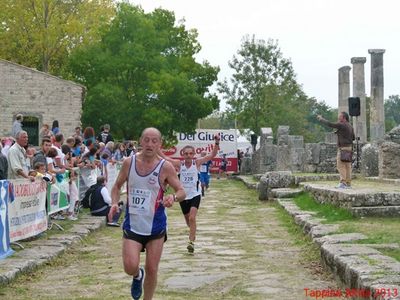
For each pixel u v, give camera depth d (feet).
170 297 29.91
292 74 200.75
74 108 119.24
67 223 54.90
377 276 27.09
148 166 25.38
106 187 66.59
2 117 116.88
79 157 63.41
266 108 200.75
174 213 71.87
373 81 113.09
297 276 34.47
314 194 66.59
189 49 153.58
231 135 177.17
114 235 52.60
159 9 151.64
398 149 76.59
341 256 32.27
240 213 71.10
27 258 37.58
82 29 169.78
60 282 33.71
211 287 32.01
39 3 168.04
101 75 139.23
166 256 41.68
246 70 199.21
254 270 36.47
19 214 41.14
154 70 140.05
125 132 140.87
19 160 45.78
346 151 60.75
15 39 172.76
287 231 54.08
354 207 51.39
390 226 44.32
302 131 225.35
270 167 132.26
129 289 31.73
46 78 118.32
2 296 30.17
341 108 127.24
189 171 43.24
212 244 47.11
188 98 139.74
